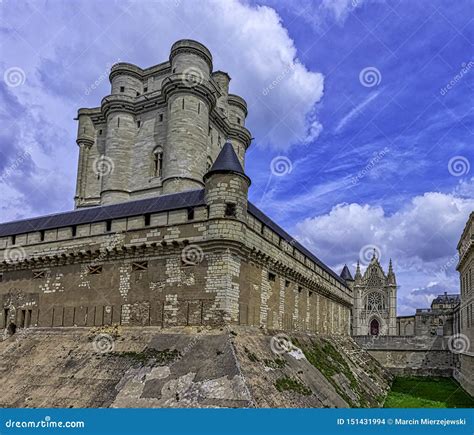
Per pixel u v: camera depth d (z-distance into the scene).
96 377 24.31
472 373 43.00
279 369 25.58
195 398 20.33
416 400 40.50
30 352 29.97
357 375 41.62
